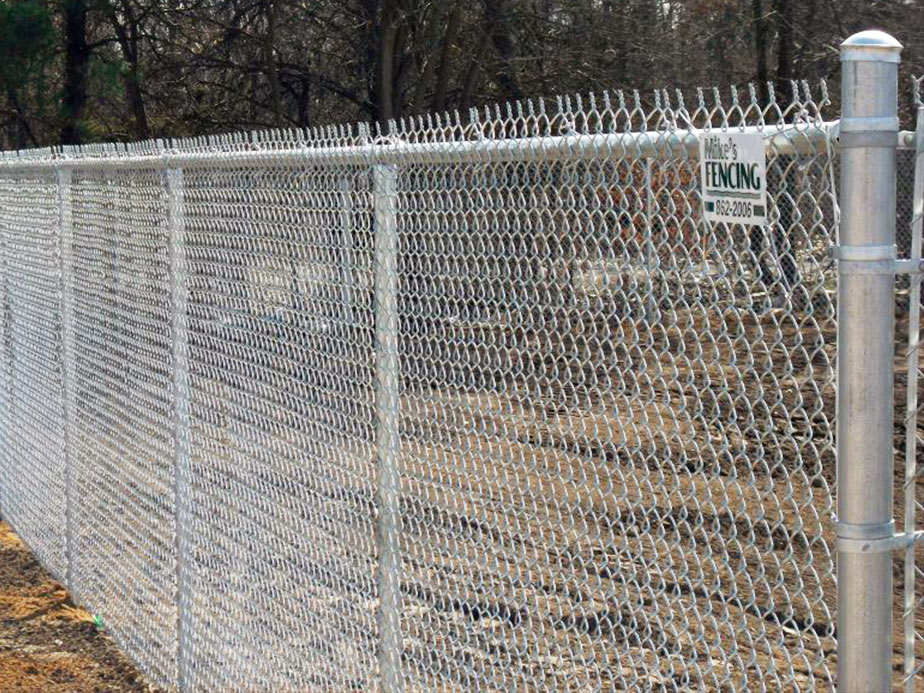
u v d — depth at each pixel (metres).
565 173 2.69
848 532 1.96
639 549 2.61
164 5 26.12
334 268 3.81
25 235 7.97
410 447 3.38
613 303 2.59
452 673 3.25
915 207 1.93
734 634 2.39
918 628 5.03
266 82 26.30
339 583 3.88
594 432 2.70
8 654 6.43
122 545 6.26
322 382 3.92
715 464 2.40
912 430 1.96
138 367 5.80
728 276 2.27
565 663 2.94
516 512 2.97
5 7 23.73
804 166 2.06
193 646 5.25
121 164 5.67
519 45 23.78
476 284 3.05
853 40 1.90
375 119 25.17
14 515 8.84
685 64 21.83
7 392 8.84
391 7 22.91
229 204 4.64
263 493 4.45
